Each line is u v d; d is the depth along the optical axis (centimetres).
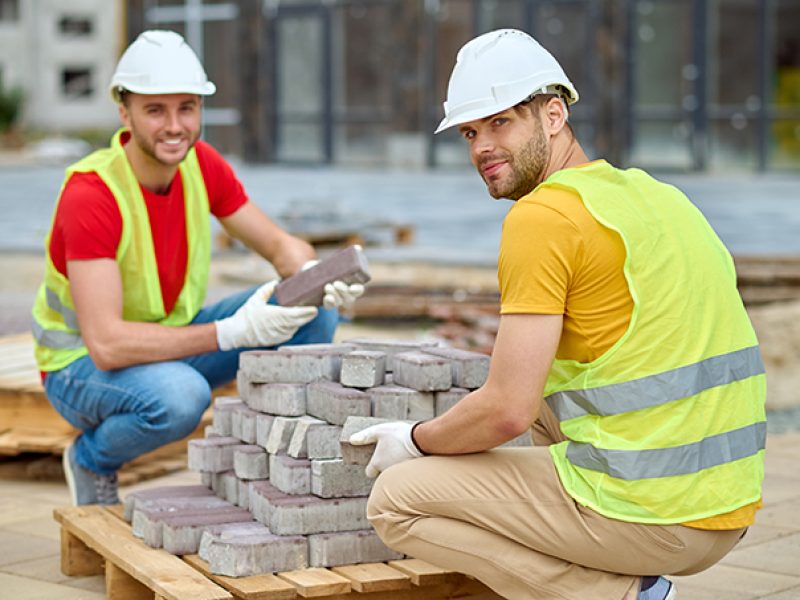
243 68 3253
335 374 470
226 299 597
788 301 1163
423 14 3023
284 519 434
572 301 367
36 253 1580
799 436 782
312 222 1538
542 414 446
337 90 3198
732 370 371
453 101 386
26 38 5016
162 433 529
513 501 384
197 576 425
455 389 446
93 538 477
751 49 2800
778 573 514
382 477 402
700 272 370
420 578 420
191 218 574
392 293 1183
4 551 552
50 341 560
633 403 364
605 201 367
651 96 2850
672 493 363
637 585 384
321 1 3170
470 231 1816
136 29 3406
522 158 383
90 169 541
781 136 2820
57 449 656
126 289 557
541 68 381
